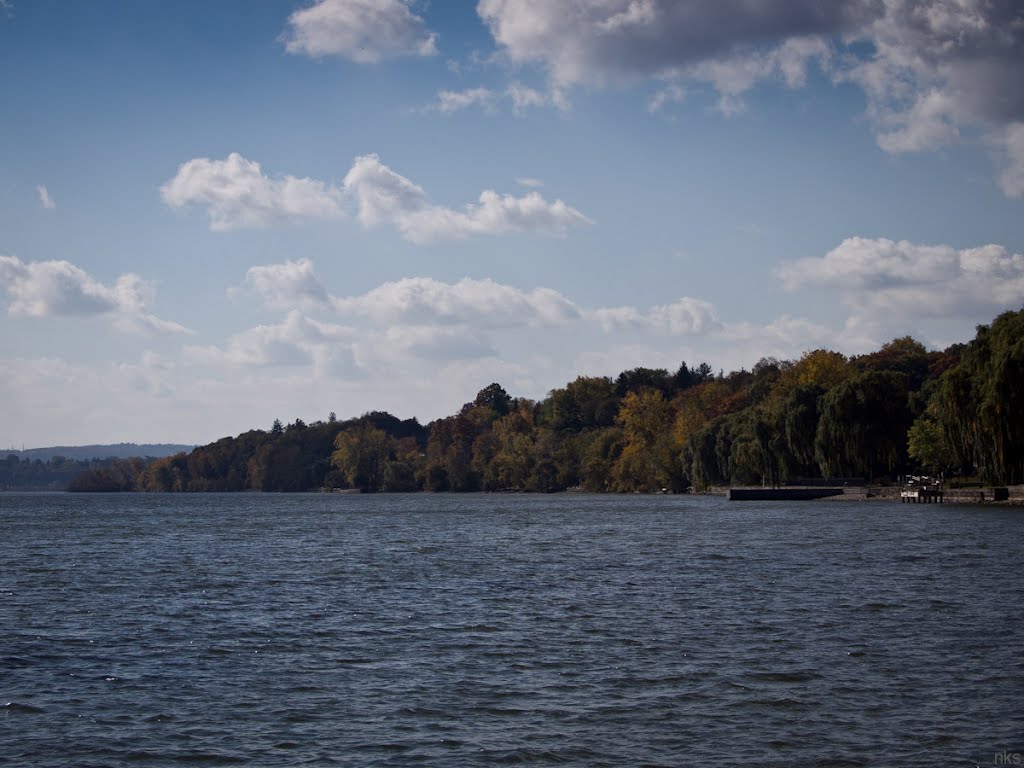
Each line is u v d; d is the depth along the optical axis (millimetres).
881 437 158125
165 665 37188
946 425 124125
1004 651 36969
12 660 38156
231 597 55125
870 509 137375
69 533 121000
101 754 27281
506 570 67125
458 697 32062
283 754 27047
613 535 100312
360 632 43281
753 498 184250
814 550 75750
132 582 62906
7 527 137375
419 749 27219
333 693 32812
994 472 119188
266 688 33562
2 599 55000
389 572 67188
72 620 47312
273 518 160875
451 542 95562
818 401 169250
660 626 43219
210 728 29328
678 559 72000
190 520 156875
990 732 27734
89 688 33844
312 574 66625
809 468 182750
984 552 70312
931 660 35719
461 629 43531
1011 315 119562
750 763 25812
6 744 28156
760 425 184750
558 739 27828
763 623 43406
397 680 34344
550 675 34656
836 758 26031
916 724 28516
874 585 54438
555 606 49562
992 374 112500
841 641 39219
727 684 32938
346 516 165000
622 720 29359
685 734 28047
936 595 50188
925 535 86375
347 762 26375
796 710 30000
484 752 26906
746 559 70438
